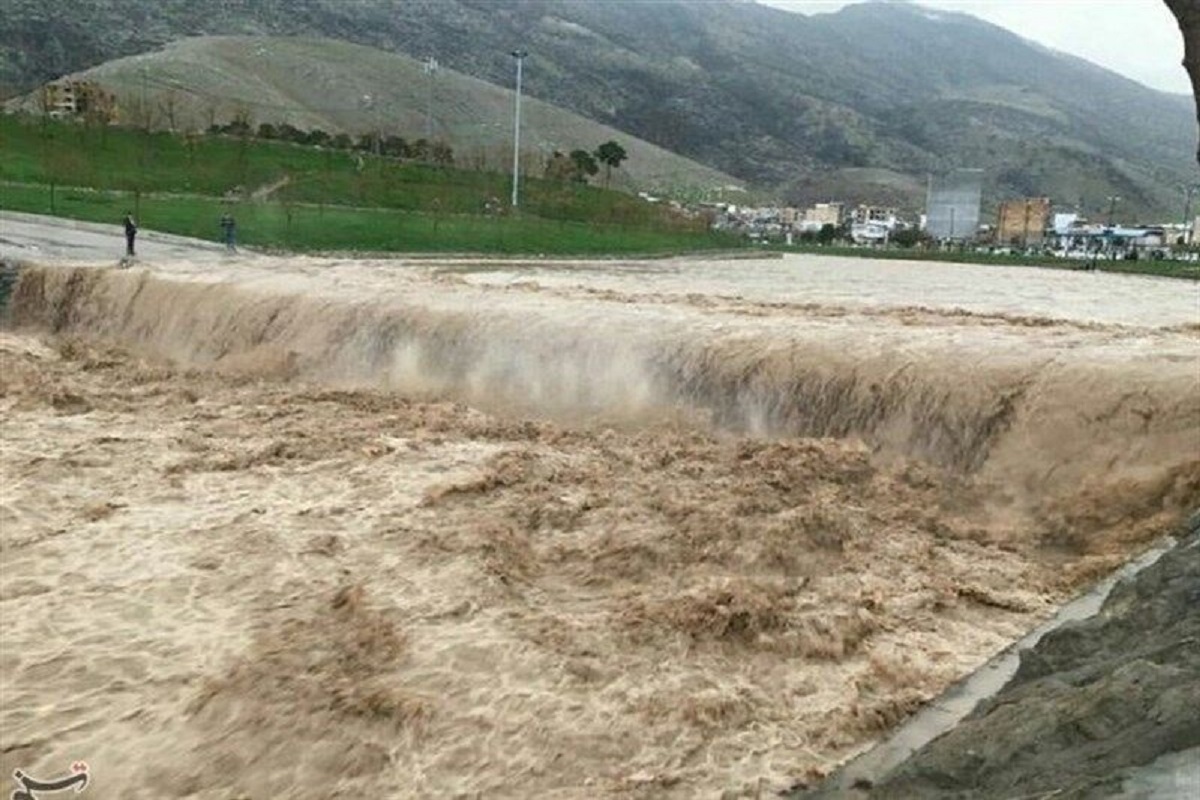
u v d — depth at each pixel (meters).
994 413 14.30
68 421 16.53
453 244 45.69
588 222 63.31
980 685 8.71
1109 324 21.69
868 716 8.36
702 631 9.70
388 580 10.57
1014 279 48.75
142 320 24.59
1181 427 12.94
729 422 16.81
